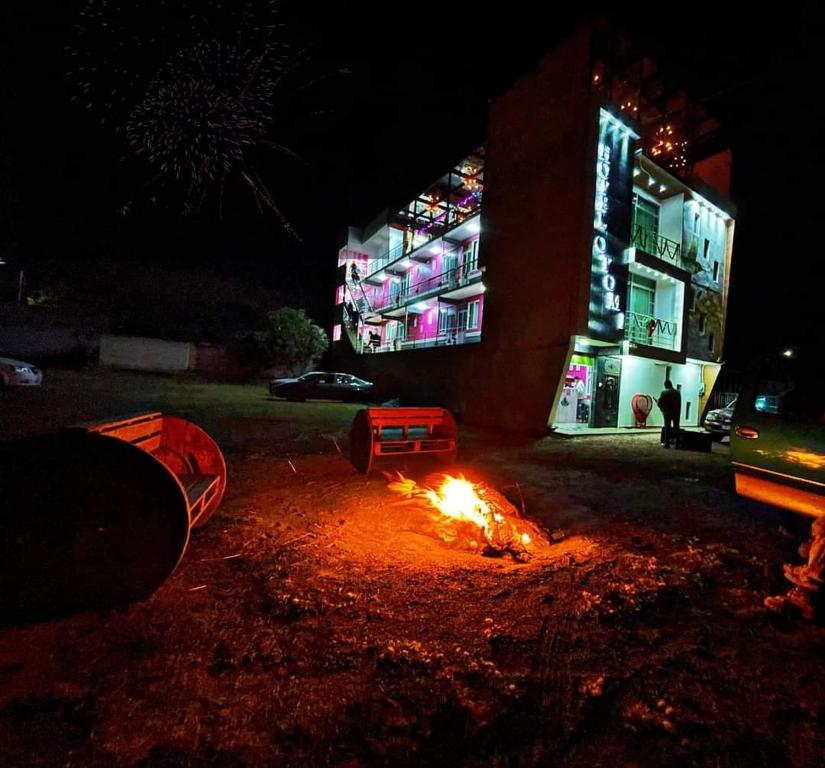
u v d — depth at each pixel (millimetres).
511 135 15719
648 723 2066
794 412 4441
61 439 2764
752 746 1962
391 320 29234
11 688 2119
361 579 3350
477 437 12609
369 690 2189
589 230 12969
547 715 2088
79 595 2775
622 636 2748
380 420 6770
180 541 2861
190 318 31062
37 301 26500
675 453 10570
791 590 3119
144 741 1854
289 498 5434
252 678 2244
